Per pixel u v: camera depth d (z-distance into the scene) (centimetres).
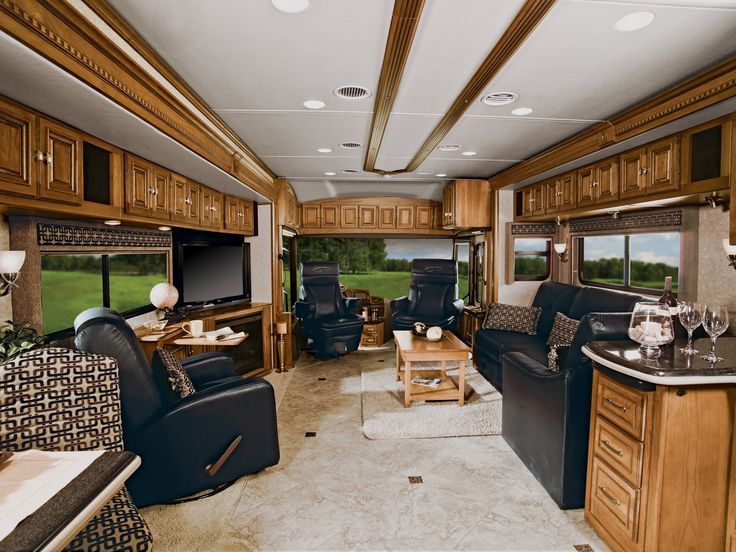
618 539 184
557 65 208
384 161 438
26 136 167
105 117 186
